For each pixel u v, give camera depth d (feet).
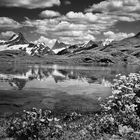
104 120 55.11
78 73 398.01
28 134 49.80
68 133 55.47
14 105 119.55
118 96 57.00
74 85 215.92
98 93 165.78
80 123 68.08
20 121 54.44
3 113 99.55
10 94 153.48
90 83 233.35
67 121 76.64
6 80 242.37
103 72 426.51
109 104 57.47
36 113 52.19
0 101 129.08
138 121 53.78
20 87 191.01
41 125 51.01
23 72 404.77
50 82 241.76
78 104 125.08
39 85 210.79
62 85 214.90
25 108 112.88
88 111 107.14
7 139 50.37
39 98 141.49
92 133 53.01
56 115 96.48
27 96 148.05
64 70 510.58
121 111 54.54
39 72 420.77
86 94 160.76
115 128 52.80
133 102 57.41
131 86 60.18
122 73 388.37
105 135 50.75
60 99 140.26
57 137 51.65
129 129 48.47
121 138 47.62
